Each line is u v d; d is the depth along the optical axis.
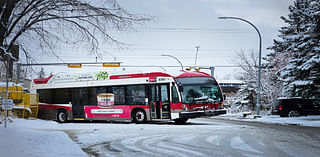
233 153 8.71
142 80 20.19
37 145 8.71
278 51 41.69
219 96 19.58
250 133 13.96
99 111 21.69
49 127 17.64
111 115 21.14
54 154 7.61
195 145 10.34
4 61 8.85
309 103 26.28
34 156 6.95
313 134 13.58
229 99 51.34
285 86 24.88
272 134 13.53
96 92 22.03
